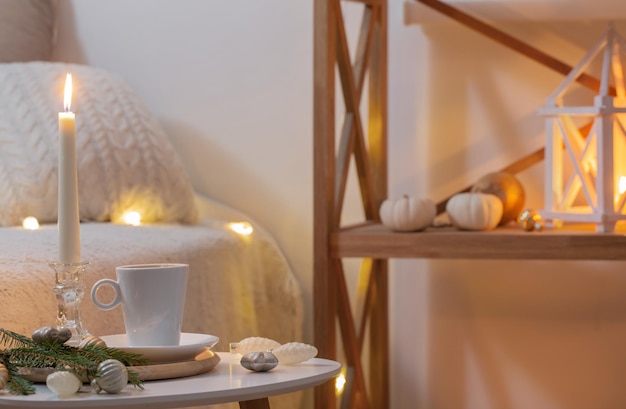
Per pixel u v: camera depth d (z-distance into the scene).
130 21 2.17
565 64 1.76
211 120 2.12
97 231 1.53
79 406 0.74
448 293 1.96
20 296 1.09
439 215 1.92
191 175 2.14
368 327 1.98
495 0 1.78
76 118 1.75
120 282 0.92
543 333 1.91
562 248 1.49
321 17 1.58
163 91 2.15
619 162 1.56
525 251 1.50
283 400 1.86
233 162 2.11
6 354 0.84
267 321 1.88
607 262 1.86
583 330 1.88
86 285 1.23
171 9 2.14
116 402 0.75
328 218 1.60
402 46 1.95
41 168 1.67
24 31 2.12
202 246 1.62
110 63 2.19
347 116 1.75
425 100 1.94
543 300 1.90
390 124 1.96
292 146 2.06
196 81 2.13
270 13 2.06
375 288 1.91
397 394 1.99
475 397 1.95
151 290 0.91
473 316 1.94
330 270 1.61
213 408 1.47
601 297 1.87
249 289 1.78
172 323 0.93
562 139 1.64
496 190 1.67
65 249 0.92
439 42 1.93
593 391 1.88
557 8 1.75
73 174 0.93
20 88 1.77
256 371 0.89
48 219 1.68
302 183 2.05
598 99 1.53
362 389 1.81
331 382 1.62
